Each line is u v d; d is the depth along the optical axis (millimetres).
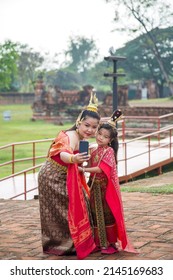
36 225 7727
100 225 6082
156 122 33625
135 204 9078
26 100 77750
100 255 6055
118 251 6176
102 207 6070
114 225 6109
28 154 24922
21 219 8195
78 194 5871
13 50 52125
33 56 98938
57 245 6113
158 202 9234
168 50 65750
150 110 37875
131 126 33781
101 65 84312
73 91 50156
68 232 6062
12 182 13977
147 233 6992
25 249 6438
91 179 6137
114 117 6098
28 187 13266
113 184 5977
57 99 48406
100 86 103625
